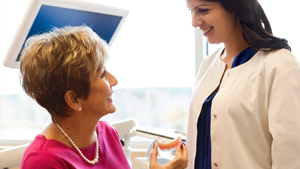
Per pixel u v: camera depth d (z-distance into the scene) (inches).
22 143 90.1
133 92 90.6
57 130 37.4
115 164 41.9
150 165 43.4
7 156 56.4
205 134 51.4
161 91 90.3
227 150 46.9
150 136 55.5
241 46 50.9
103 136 42.8
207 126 50.9
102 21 55.9
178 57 85.7
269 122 44.3
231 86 48.2
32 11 47.0
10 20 82.7
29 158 34.3
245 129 46.0
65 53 35.1
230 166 46.8
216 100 48.5
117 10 55.7
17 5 82.6
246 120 45.9
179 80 86.3
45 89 35.5
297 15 69.8
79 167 36.3
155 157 44.3
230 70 49.9
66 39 35.8
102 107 38.1
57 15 50.2
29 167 33.8
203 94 52.9
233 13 48.1
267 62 45.6
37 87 35.6
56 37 36.1
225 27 48.1
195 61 85.7
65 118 37.4
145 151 83.5
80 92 36.2
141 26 84.6
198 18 48.7
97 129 42.7
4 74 84.4
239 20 49.4
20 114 92.1
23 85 36.5
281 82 43.4
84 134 38.7
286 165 42.7
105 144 42.1
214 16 47.1
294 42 70.4
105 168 40.4
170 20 84.7
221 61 53.2
